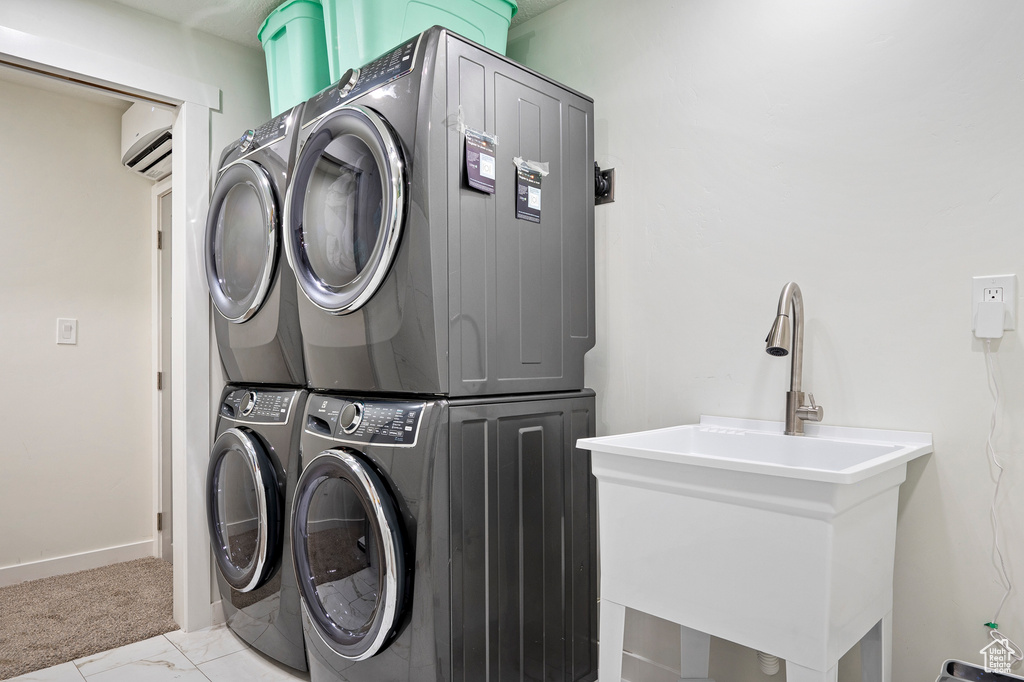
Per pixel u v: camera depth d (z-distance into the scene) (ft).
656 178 6.27
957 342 4.50
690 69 6.03
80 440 10.25
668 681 6.07
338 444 5.36
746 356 5.62
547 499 5.64
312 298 5.62
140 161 10.33
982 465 4.37
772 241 5.46
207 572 7.72
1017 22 4.27
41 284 9.96
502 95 5.41
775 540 3.73
